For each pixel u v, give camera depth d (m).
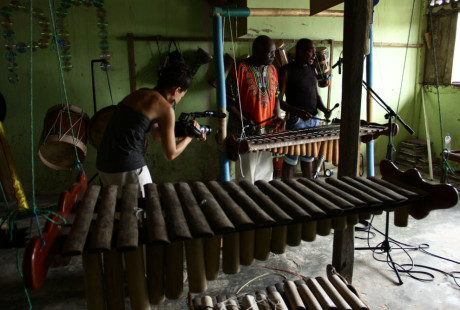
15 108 4.07
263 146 2.80
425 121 5.18
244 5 4.11
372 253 2.98
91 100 4.24
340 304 1.82
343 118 2.27
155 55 4.30
